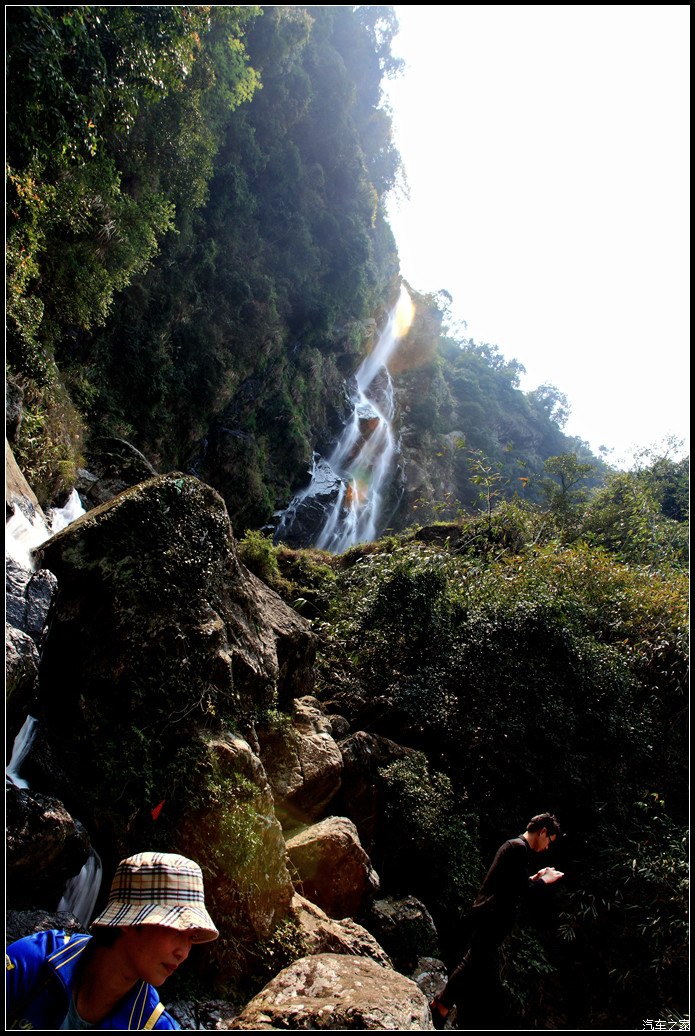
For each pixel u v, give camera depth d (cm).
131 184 1323
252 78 1623
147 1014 130
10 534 378
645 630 854
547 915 636
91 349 1562
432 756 684
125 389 1720
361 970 314
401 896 520
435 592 763
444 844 571
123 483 873
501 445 6047
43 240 753
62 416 770
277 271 2580
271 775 485
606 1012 580
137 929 130
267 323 2300
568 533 1380
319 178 2803
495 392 6619
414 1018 274
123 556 392
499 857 353
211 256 2055
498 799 676
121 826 331
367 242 2998
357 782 560
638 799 718
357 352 3216
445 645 746
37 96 584
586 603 877
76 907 309
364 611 770
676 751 760
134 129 1264
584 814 696
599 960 605
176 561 416
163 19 777
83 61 670
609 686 750
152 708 369
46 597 352
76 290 880
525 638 752
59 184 788
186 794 355
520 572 887
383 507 3688
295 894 403
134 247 1002
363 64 3338
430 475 4253
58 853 288
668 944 589
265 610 594
